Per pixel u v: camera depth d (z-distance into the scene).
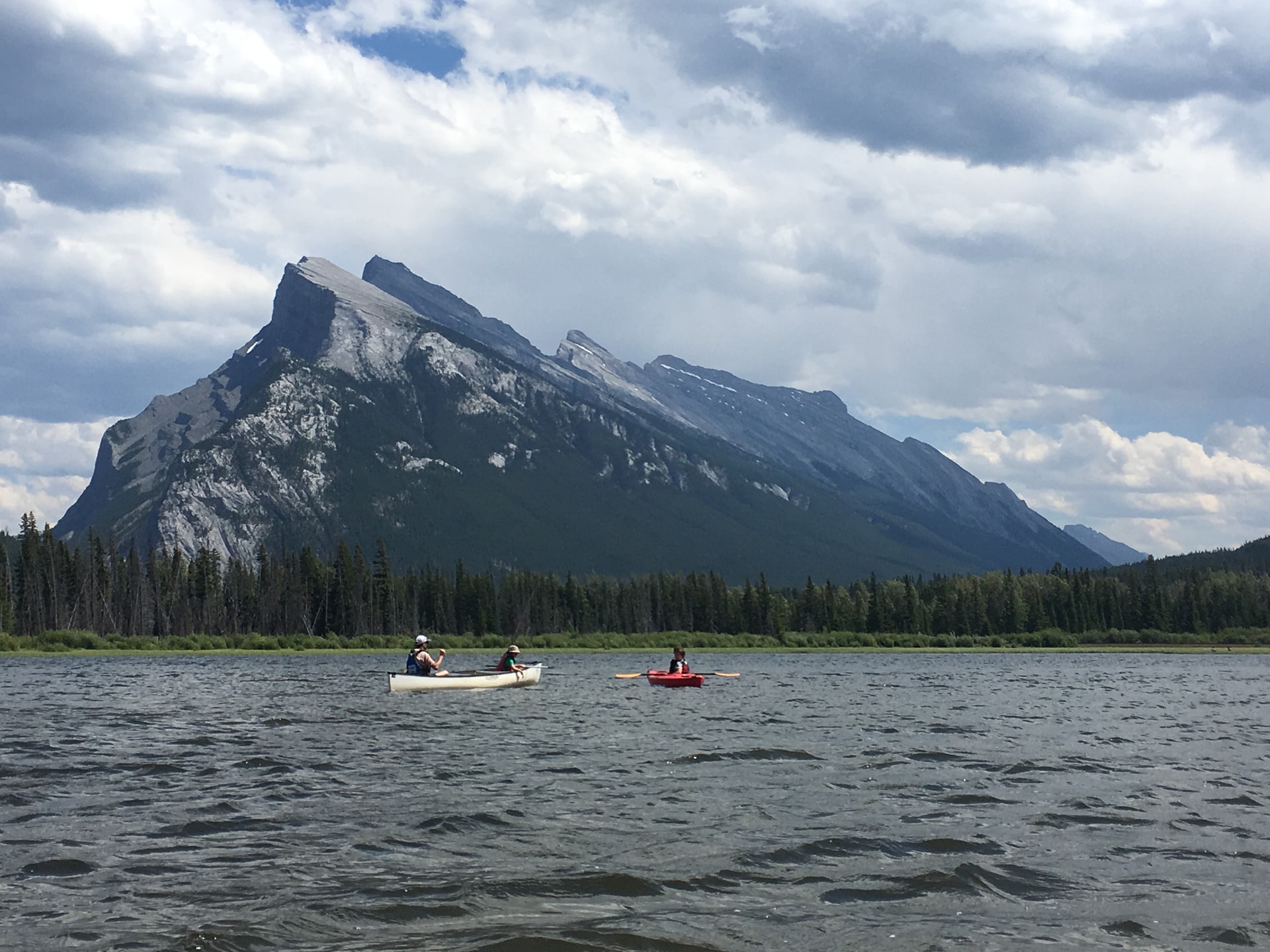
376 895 20.19
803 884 21.00
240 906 19.52
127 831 25.41
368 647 198.88
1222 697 75.69
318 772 34.03
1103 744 43.19
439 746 40.66
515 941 17.66
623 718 52.78
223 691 74.69
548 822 26.33
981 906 19.72
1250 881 21.45
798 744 41.62
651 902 19.84
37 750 39.94
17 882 21.09
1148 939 18.11
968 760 37.41
